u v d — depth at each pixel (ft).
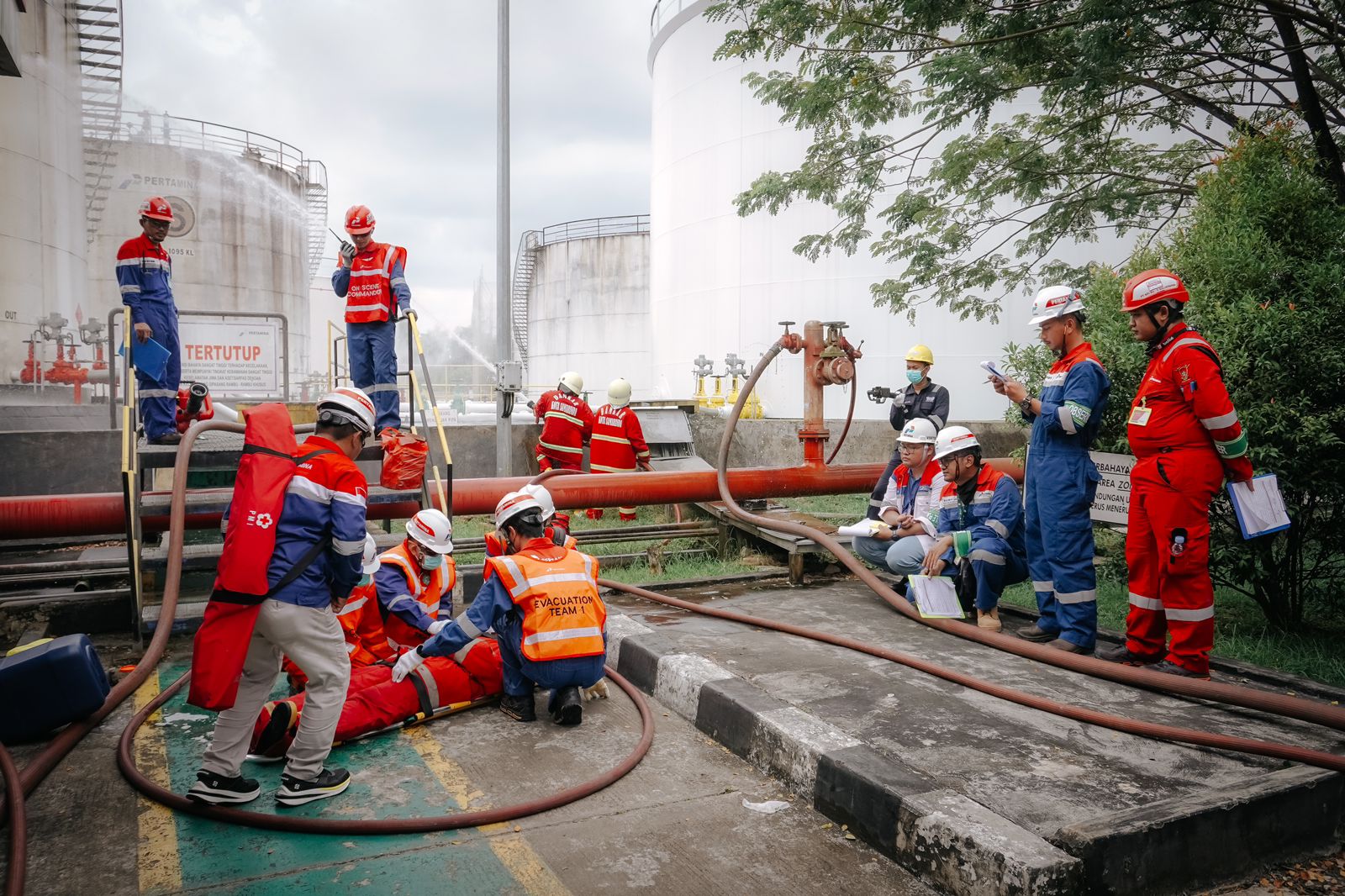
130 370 19.20
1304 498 17.92
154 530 20.27
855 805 11.03
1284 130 21.30
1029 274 35.65
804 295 59.26
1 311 53.88
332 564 11.21
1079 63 24.63
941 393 24.85
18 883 9.22
